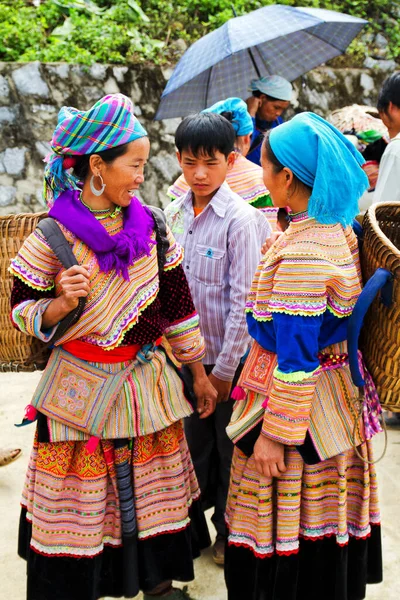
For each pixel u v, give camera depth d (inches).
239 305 93.5
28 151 227.5
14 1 260.8
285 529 75.2
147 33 258.8
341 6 293.7
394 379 71.3
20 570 102.4
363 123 157.8
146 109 239.5
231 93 161.9
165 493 83.7
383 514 115.0
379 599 95.5
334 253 70.7
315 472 75.9
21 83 223.3
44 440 77.9
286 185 72.1
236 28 156.7
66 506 79.4
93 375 77.3
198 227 96.5
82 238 73.5
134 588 82.3
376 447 136.9
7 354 83.2
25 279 74.9
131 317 76.4
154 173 243.6
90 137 71.6
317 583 79.2
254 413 76.6
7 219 80.7
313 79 258.2
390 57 276.1
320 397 73.7
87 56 231.8
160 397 80.6
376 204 81.7
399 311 67.5
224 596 96.5
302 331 68.9
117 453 79.1
